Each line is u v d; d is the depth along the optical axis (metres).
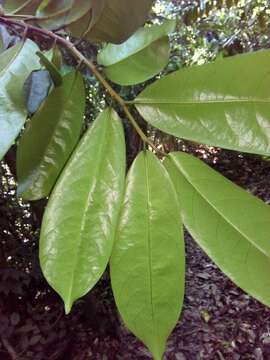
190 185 0.23
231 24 2.40
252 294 0.21
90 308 1.58
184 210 0.22
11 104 0.23
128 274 0.22
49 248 0.22
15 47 0.26
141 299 0.22
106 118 0.23
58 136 0.27
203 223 0.22
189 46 2.38
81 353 1.53
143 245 0.22
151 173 0.23
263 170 3.25
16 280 1.40
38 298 1.56
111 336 1.61
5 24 0.27
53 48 0.27
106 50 0.29
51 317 1.51
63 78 0.26
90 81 1.11
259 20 2.21
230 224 0.22
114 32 0.25
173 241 0.22
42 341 1.43
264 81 0.22
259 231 0.22
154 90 0.23
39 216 1.37
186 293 2.02
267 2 2.16
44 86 0.26
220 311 1.88
